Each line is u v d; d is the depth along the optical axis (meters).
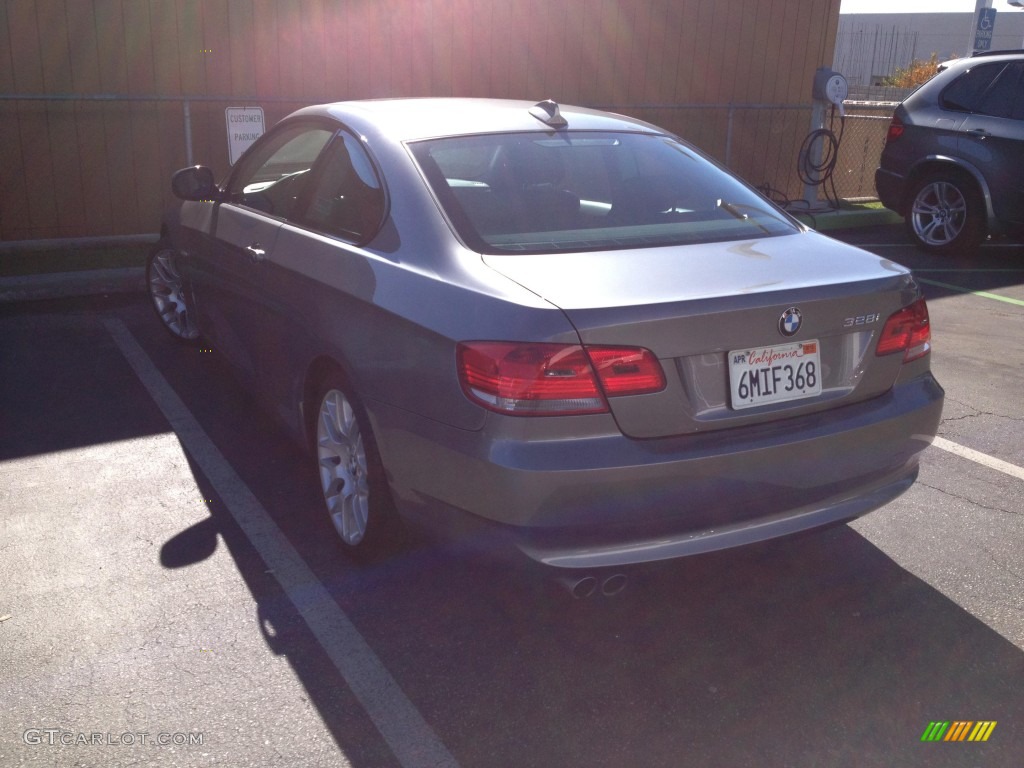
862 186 12.80
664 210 3.35
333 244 3.43
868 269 3.04
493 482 2.55
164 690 2.72
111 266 7.70
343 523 3.45
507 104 3.97
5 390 5.15
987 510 3.96
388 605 3.19
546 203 3.21
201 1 8.72
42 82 8.23
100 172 8.62
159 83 8.72
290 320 3.64
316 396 3.62
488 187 3.23
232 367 4.56
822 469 2.85
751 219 3.42
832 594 3.32
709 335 2.64
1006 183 8.90
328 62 9.42
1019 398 5.32
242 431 4.65
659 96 11.53
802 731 2.63
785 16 12.17
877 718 2.69
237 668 2.83
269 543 3.58
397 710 2.67
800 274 2.91
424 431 2.79
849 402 2.96
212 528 3.69
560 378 2.52
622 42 11.06
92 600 3.16
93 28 8.34
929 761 2.52
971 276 8.59
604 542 2.58
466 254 2.92
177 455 4.36
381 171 3.35
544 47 10.59
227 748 2.50
